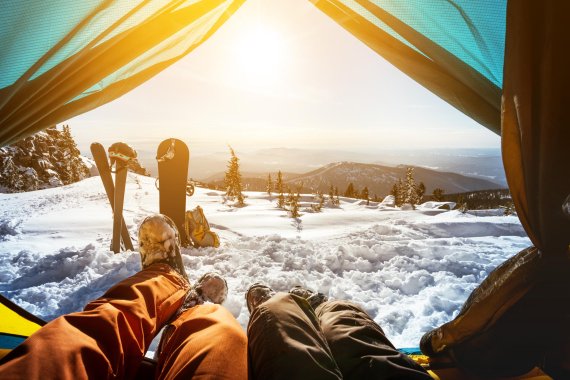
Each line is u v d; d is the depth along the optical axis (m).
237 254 4.58
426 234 5.99
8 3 1.25
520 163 1.32
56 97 1.53
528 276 1.32
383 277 3.82
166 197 4.92
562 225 1.27
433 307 3.08
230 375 1.01
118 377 1.13
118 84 1.90
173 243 2.52
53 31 1.36
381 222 7.36
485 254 4.66
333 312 1.36
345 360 1.08
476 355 1.56
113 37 1.56
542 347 1.39
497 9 1.54
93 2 1.35
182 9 1.64
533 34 1.28
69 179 35.91
